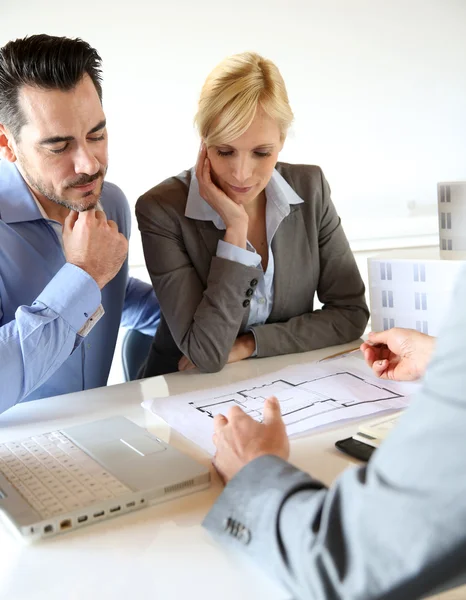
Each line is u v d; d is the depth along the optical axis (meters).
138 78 3.18
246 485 0.72
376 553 0.52
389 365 1.28
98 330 1.65
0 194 1.49
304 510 0.62
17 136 1.32
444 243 1.58
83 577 0.72
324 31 3.46
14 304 1.50
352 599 0.53
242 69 1.40
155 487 0.86
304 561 0.58
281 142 1.50
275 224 1.62
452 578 0.52
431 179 3.89
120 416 1.14
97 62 1.38
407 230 3.87
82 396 1.31
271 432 0.86
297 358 1.52
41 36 1.28
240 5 3.28
